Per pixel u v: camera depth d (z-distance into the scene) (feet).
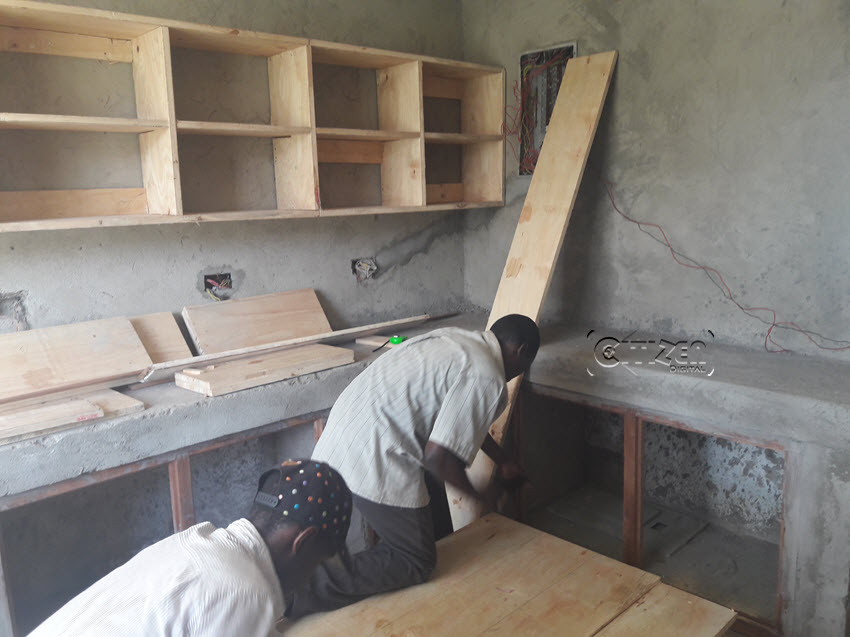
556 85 11.44
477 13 12.33
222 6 9.55
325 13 10.68
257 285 10.56
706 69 9.54
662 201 10.32
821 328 8.95
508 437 10.93
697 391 8.17
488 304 13.19
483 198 12.76
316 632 6.11
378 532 6.79
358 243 11.74
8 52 8.08
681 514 11.40
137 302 9.36
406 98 11.05
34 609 8.96
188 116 9.59
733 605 8.83
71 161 8.69
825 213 8.70
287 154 10.21
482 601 6.51
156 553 3.83
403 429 6.73
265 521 4.05
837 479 7.12
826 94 8.49
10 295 8.32
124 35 8.59
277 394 8.61
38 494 6.90
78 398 7.82
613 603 6.43
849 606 7.30
